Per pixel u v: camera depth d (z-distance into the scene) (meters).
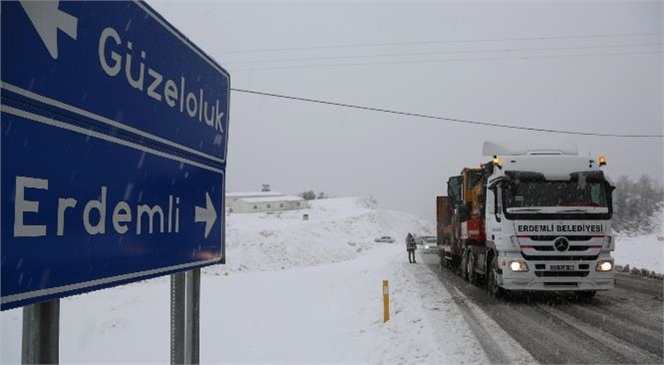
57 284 2.03
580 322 10.44
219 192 3.78
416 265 26.17
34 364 2.09
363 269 24.75
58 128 2.05
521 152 13.58
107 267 2.35
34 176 1.93
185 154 3.18
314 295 16.61
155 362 10.34
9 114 1.81
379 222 73.38
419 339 9.16
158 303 16.42
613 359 7.66
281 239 38.44
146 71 2.71
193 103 3.30
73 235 2.13
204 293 18.36
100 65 2.32
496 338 9.08
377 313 12.37
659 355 7.86
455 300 13.58
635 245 34.31
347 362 8.18
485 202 14.60
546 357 7.79
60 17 2.08
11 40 1.83
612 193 12.26
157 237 2.81
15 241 1.83
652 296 13.89
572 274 11.96
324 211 93.56
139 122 2.63
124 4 2.51
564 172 12.30
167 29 2.95
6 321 11.76
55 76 2.04
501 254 12.34
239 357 9.42
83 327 13.45
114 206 2.41
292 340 10.41
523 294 14.41
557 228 12.02
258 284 20.27
